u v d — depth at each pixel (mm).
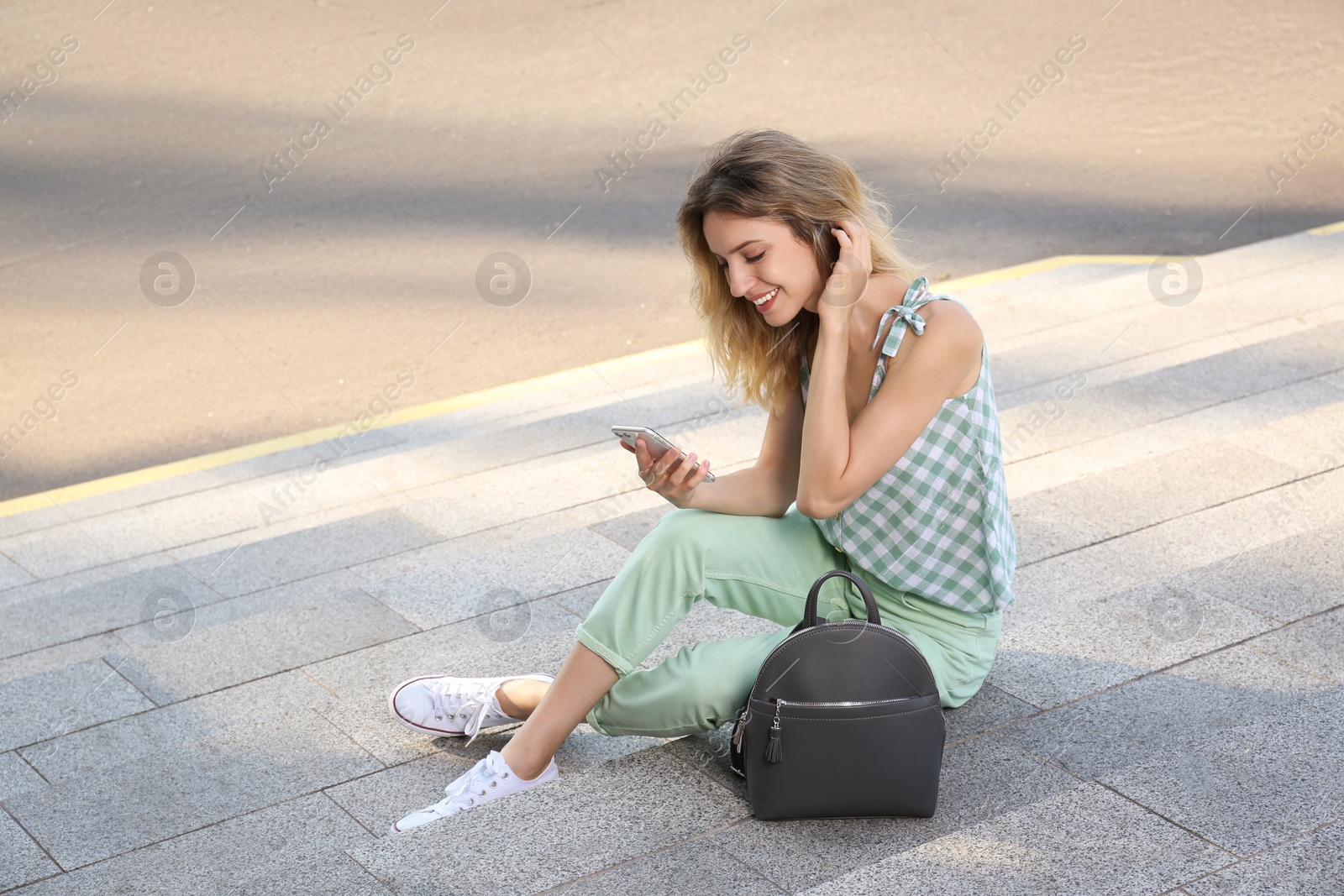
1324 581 3301
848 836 2410
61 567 4332
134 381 6008
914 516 2686
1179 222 7492
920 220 7629
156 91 10039
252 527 4531
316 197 8164
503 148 8906
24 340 6379
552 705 2721
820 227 2646
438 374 6000
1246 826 2297
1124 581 3410
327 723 3203
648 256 7297
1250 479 3941
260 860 2650
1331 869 2162
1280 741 2584
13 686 3428
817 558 2822
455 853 2367
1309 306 5750
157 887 2555
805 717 2381
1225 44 10992
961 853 2238
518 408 5586
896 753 2400
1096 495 3908
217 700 3324
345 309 6715
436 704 3074
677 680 2650
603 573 3912
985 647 2814
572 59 10703
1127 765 2529
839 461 2580
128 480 5090
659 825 2449
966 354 2609
